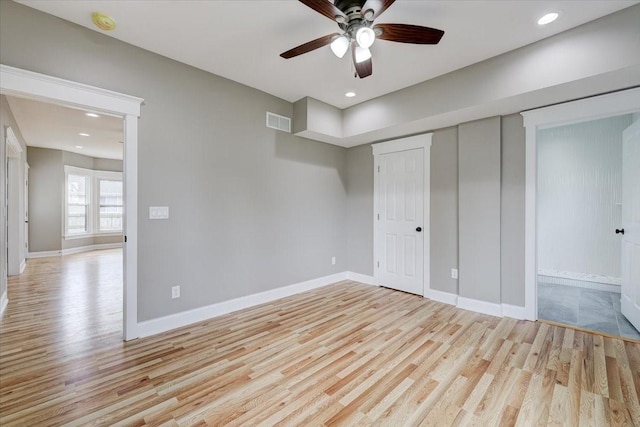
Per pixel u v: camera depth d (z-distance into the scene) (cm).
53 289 420
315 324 295
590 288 424
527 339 259
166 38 251
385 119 362
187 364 219
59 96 222
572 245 445
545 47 246
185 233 294
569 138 448
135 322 261
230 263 330
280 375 205
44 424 158
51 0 206
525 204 302
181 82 290
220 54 277
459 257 345
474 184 332
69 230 759
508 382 196
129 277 257
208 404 175
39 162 683
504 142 315
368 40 179
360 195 466
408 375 205
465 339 260
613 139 419
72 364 218
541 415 165
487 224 322
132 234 258
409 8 211
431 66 292
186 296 295
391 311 332
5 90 203
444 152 365
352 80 326
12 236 501
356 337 265
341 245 474
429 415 166
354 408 172
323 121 389
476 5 208
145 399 179
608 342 252
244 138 342
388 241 429
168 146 281
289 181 393
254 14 220
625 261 302
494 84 274
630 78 230
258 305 353
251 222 350
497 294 317
